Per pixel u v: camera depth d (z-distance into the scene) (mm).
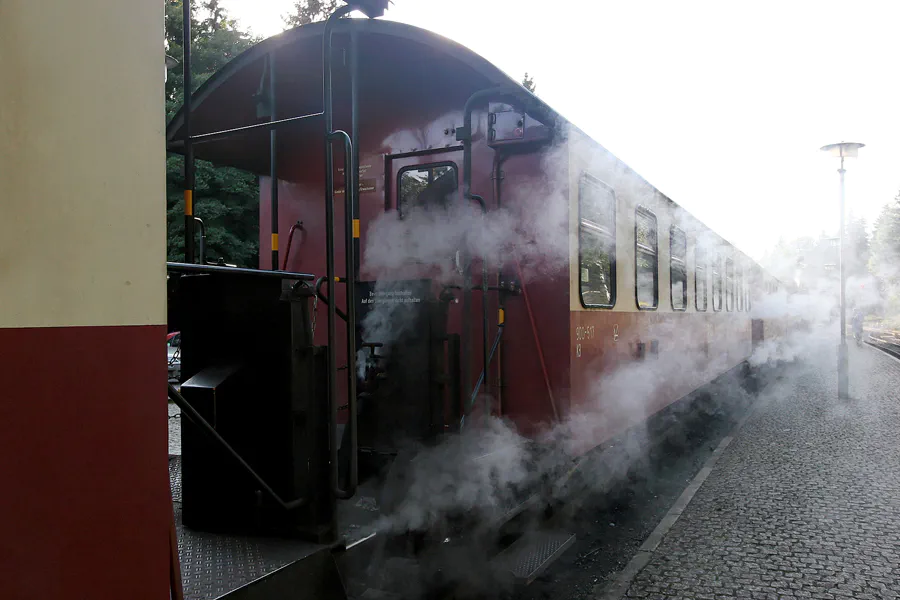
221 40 16219
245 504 2539
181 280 2725
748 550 4027
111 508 1334
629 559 3922
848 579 3594
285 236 4375
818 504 4992
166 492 1451
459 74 3764
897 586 3506
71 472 1266
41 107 1235
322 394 2576
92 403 1307
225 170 13758
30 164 1217
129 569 1364
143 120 1429
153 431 1425
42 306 1229
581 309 4148
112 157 1360
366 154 4234
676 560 3867
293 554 2309
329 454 2541
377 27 3293
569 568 3791
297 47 3465
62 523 1249
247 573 2125
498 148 3951
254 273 2275
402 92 4055
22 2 1211
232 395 2561
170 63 5238
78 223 1293
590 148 4379
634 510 4922
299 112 4199
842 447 7062
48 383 1233
